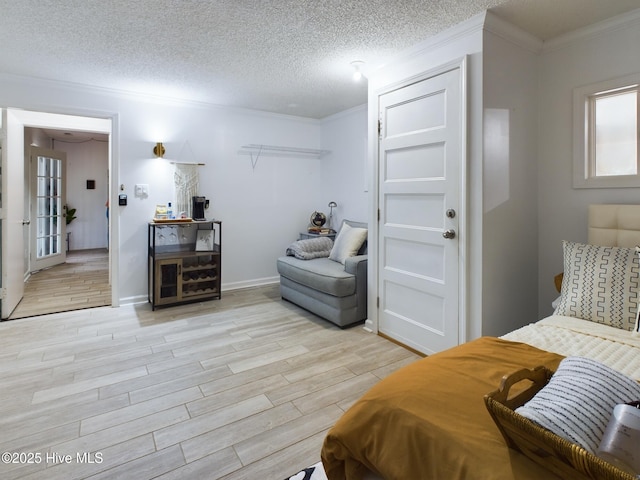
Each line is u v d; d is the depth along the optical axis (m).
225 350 2.70
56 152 5.95
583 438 0.75
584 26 2.28
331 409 1.94
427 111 2.53
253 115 4.49
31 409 1.92
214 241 4.20
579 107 2.36
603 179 2.28
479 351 1.37
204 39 2.51
